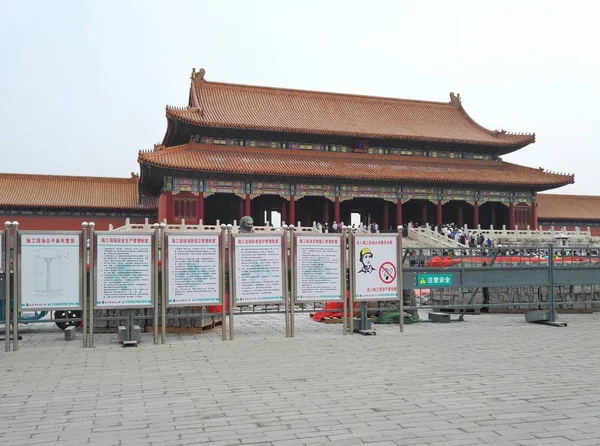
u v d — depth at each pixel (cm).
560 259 2658
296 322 2348
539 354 1535
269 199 7169
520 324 2209
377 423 919
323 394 1109
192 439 848
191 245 1819
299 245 1914
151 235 1781
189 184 5866
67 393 1134
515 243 5738
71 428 908
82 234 1739
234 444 825
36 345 1770
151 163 5431
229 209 7000
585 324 2206
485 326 2150
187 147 6084
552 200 8275
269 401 1061
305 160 6406
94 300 1734
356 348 1653
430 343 1739
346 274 1984
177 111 6047
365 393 1114
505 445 811
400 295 1998
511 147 7156
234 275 1855
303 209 7356
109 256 1748
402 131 6938
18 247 1694
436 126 7400
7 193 6203
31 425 925
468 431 874
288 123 6488
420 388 1152
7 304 1666
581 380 1217
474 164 7219
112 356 1552
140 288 1764
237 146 6319
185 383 1214
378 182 6431
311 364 1413
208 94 6744
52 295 1711
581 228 8088
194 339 1867
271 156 6353
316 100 7275
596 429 881
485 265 2369
